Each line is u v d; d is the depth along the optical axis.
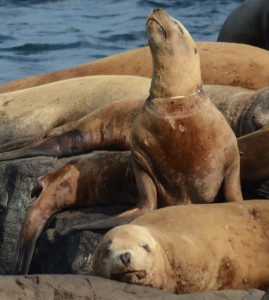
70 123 36.69
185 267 24.12
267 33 55.00
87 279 22.75
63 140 35.00
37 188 32.12
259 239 25.52
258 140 31.39
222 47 41.97
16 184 32.81
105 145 35.19
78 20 69.31
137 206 29.97
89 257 29.55
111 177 31.50
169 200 29.91
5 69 56.16
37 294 21.94
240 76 40.53
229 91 35.91
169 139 29.38
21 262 30.92
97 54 59.91
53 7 74.88
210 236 25.00
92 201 31.80
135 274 23.05
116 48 61.50
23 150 34.78
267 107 34.53
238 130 34.78
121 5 74.62
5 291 21.75
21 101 39.25
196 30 66.56
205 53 41.59
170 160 29.50
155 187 29.94
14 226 32.56
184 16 71.31
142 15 70.81
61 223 31.22
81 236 29.78
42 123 38.44
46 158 33.59
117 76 39.59
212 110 29.62
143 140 29.72
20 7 74.81
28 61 58.22
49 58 58.88
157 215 25.55
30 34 64.75
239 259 25.05
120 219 29.33
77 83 39.50
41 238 31.20
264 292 22.59
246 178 30.83
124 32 65.12
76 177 31.89
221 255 24.81
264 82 40.34
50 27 67.00
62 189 31.83
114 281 22.88
